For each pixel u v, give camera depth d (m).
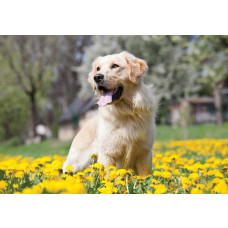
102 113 4.10
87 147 4.64
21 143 33.78
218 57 13.66
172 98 27.75
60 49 33.53
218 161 4.01
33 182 3.40
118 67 4.00
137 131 3.96
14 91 35.25
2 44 29.75
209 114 36.69
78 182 2.89
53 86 50.34
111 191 2.91
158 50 26.25
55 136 42.88
